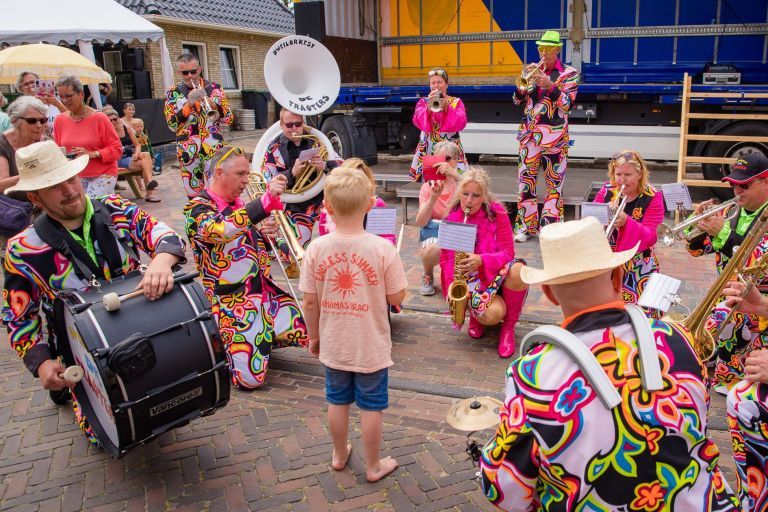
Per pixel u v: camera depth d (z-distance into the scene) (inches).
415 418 140.5
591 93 336.2
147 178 366.9
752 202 130.0
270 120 809.5
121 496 116.2
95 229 114.0
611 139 341.1
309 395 152.7
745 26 337.7
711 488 61.9
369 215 161.8
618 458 58.9
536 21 377.1
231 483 119.0
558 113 256.8
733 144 300.4
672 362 60.6
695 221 138.0
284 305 161.0
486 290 167.2
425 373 161.8
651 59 359.3
